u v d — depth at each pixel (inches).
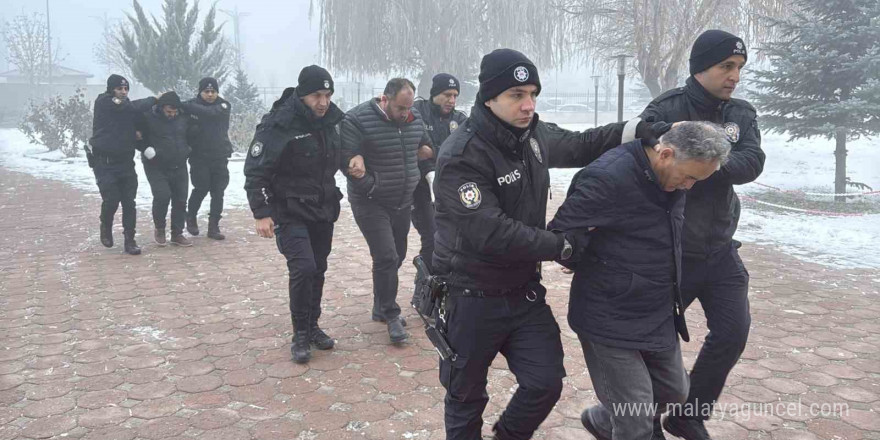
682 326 97.8
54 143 821.9
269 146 158.7
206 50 906.7
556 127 108.5
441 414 137.4
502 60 90.9
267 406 141.4
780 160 627.8
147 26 859.4
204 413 138.1
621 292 93.7
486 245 91.5
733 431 128.2
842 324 193.2
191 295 226.8
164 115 291.9
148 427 132.0
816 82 449.4
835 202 439.2
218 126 313.0
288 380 155.1
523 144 95.7
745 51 111.4
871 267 262.7
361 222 183.6
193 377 157.1
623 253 93.5
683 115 117.0
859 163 594.2
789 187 509.7
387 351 174.1
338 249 301.7
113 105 277.7
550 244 91.0
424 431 130.2
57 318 201.9
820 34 438.3
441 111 203.2
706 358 115.4
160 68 854.5
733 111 117.5
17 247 303.9
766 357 167.5
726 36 111.0
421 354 171.8
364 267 267.3
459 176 93.4
